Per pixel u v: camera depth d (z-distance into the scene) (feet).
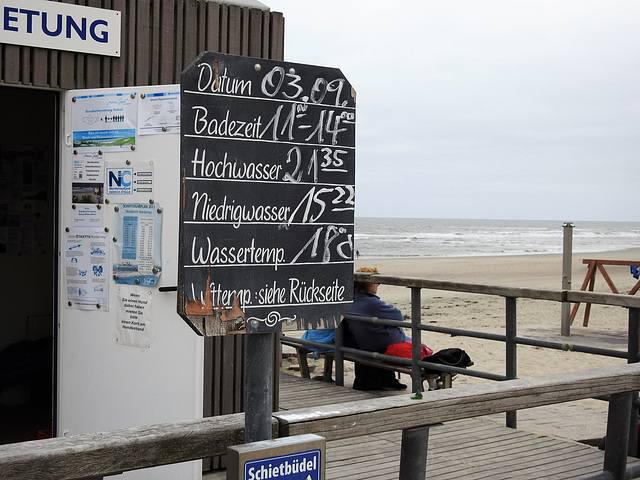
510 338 18.22
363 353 22.82
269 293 7.81
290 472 7.45
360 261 144.05
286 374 26.13
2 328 21.84
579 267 128.47
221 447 7.61
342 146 8.30
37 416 20.16
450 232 296.51
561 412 22.93
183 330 13.53
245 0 16.76
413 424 8.77
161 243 13.74
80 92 14.60
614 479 11.88
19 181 22.00
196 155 7.38
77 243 14.65
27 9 14.16
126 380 14.14
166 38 15.74
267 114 7.77
